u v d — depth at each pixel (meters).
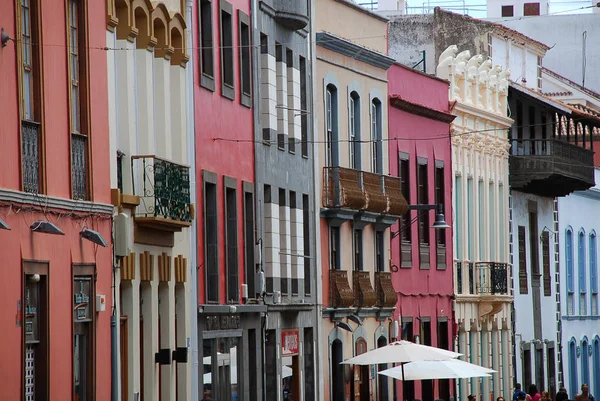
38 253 61.06
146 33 73.56
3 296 57.88
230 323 86.31
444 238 124.19
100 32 68.12
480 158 131.88
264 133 94.06
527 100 143.50
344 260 107.06
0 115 57.78
